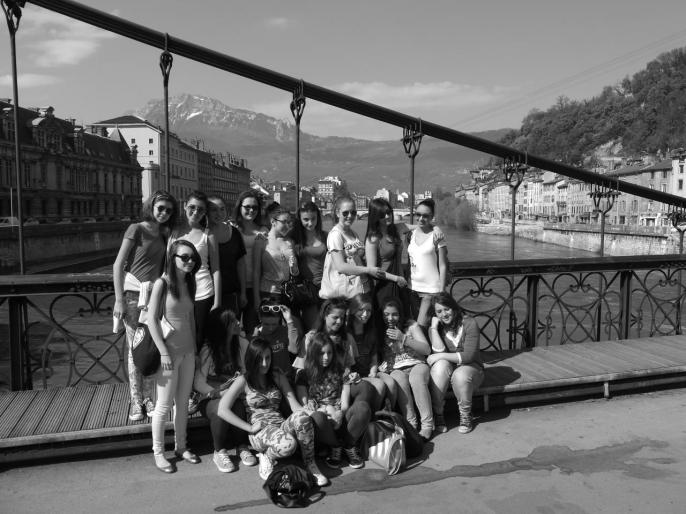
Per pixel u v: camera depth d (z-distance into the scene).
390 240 4.75
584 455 4.01
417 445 3.97
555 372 5.12
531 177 104.12
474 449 4.12
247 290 4.83
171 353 3.77
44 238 39.53
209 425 4.12
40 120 56.69
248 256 4.79
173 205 4.12
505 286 26.06
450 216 126.88
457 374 4.41
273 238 4.66
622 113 125.75
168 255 3.80
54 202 59.53
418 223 4.93
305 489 3.42
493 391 4.70
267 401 3.98
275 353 4.23
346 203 4.58
